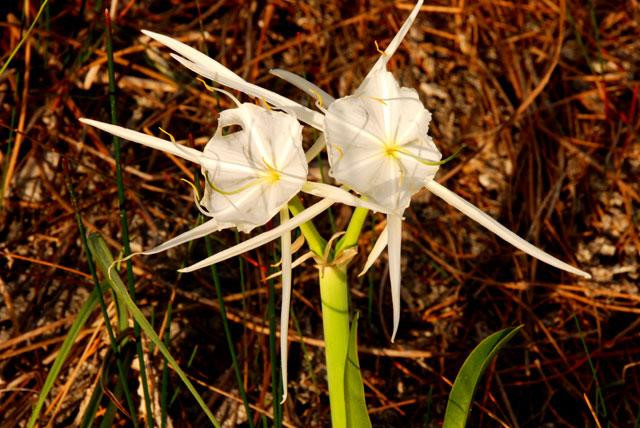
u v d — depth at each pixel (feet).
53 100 4.23
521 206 4.43
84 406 3.85
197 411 3.89
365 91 3.13
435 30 4.94
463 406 3.34
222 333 4.01
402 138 3.12
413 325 4.12
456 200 3.12
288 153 3.13
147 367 3.87
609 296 4.16
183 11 4.75
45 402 3.85
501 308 4.16
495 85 4.79
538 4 5.12
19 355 3.92
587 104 4.78
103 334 3.93
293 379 3.97
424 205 4.35
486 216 3.11
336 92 4.67
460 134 4.59
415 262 4.20
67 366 3.90
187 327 4.00
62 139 4.21
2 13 4.38
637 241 4.26
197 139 4.33
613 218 4.37
